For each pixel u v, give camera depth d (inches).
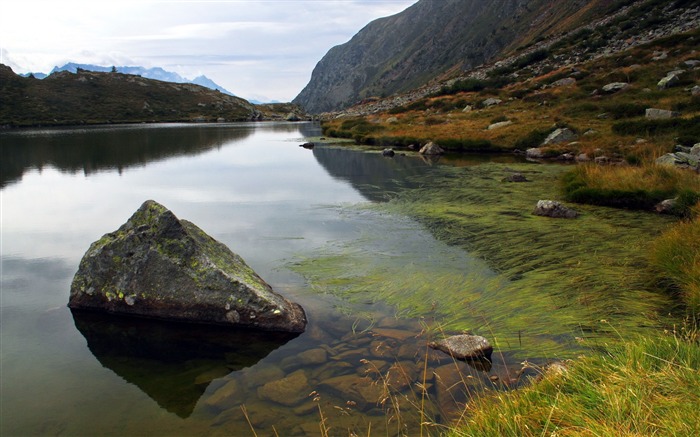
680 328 277.7
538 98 1907.0
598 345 262.5
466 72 3858.3
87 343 297.9
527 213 617.3
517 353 265.7
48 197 816.9
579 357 219.5
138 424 215.0
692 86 1451.8
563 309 318.7
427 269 416.2
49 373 261.6
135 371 263.7
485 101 2143.2
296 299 358.9
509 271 402.0
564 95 1829.5
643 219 558.3
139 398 236.7
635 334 269.4
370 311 335.3
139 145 1889.8
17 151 1624.0
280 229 579.5
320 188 886.4
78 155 1512.1
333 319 323.9
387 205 707.4
